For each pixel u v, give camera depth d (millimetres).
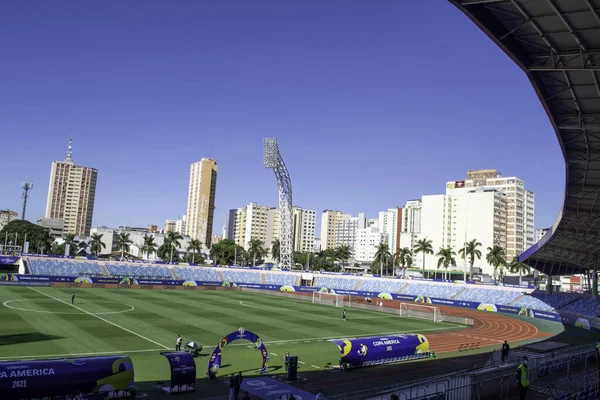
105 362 32188
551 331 85188
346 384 40969
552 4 27297
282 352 53750
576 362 44125
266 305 105688
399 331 77688
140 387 37031
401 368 48000
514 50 32062
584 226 79438
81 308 81375
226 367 45438
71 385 30219
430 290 146375
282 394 36781
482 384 32906
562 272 120250
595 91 37188
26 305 80750
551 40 31516
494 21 29875
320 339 65500
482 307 121500
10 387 28094
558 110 41281
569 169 54125
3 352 46906
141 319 73500
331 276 168875
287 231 194750
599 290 124062
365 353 47812
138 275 155500
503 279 191125
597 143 47375
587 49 31516
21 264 141625
